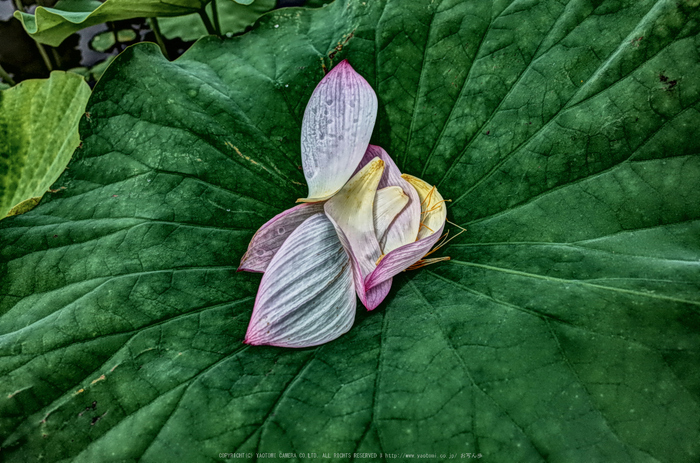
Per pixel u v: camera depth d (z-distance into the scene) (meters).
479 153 0.57
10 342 0.51
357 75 0.55
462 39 0.58
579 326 0.48
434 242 0.53
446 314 0.51
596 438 0.45
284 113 0.59
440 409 0.46
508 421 0.46
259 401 0.48
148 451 0.47
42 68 0.84
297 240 0.52
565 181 0.54
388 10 0.59
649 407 0.45
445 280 0.54
